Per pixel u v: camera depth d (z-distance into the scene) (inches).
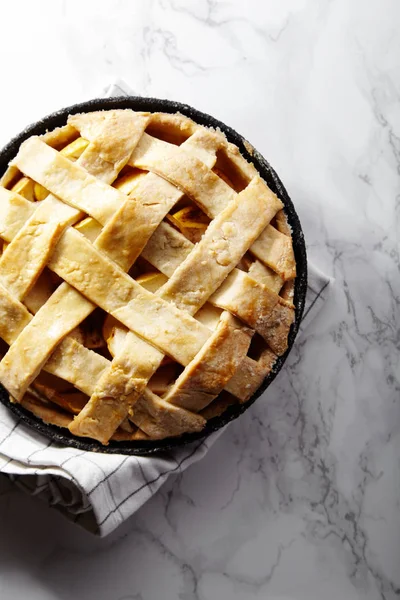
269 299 29.8
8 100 35.7
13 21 36.0
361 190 37.4
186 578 36.5
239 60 36.8
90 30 36.2
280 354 30.9
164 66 36.4
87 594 35.9
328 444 37.5
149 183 29.1
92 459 30.9
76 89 36.0
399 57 37.5
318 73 37.2
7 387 29.6
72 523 36.0
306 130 37.1
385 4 37.5
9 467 30.9
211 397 29.8
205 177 29.5
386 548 37.8
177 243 29.3
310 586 37.2
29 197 29.9
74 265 28.8
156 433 30.1
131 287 28.9
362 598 37.5
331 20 37.2
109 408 29.3
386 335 37.7
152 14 36.4
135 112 29.9
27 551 35.7
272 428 37.3
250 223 29.7
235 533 37.0
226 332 29.2
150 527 36.6
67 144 30.7
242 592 36.8
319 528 37.4
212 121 31.2
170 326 29.0
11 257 29.0
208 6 36.7
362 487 37.8
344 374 37.5
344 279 37.4
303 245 31.2
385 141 37.4
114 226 28.7
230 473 37.1
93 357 29.1
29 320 29.2
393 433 37.9
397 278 37.6
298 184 37.0
